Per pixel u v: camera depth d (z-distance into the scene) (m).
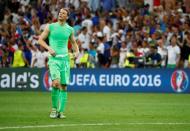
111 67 50.41
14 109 31.19
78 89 49.84
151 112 29.80
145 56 49.59
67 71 26.09
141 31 52.22
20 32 54.12
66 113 28.75
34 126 22.42
